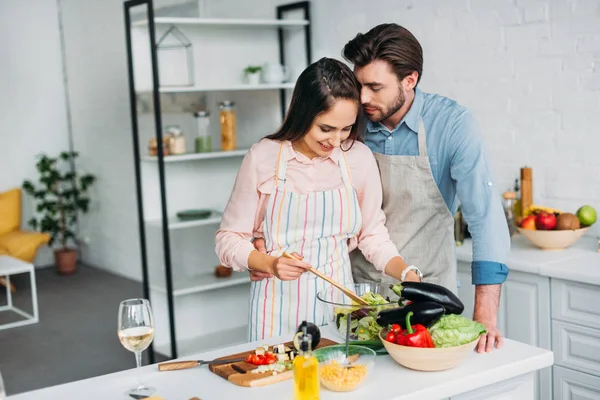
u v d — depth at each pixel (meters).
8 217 6.95
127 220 6.85
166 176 4.58
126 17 4.35
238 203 2.30
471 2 3.72
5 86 7.33
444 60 3.92
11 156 7.40
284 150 2.27
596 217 3.20
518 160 3.63
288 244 2.29
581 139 3.34
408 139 2.38
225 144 4.63
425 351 1.70
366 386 1.67
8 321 5.66
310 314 2.26
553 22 3.38
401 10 4.11
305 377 1.54
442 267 2.44
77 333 5.26
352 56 2.18
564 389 2.91
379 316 1.83
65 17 7.43
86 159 7.44
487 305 2.10
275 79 4.64
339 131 2.12
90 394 1.73
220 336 4.71
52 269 7.55
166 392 1.70
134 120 4.45
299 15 4.80
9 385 4.24
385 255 2.28
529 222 3.21
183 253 4.67
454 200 2.40
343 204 2.29
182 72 4.58
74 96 7.49
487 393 1.79
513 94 3.60
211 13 5.51
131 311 1.75
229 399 1.64
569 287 2.84
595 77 3.25
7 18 7.29
